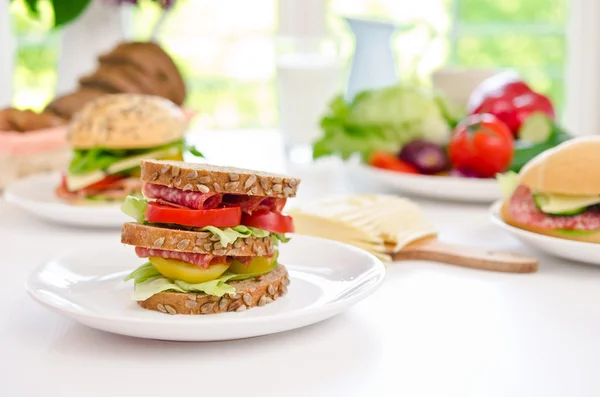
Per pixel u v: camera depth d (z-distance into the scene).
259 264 0.64
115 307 0.62
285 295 0.65
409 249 0.79
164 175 0.63
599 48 2.18
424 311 0.66
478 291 0.70
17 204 0.91
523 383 0.53
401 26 1.36
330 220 0.79
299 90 1.30
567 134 1.16
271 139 1.51
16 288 0.71
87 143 0.93
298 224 0.81
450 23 2.83
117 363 0.56
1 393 0.51
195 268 0.62
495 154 1.07
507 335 0.61
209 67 2.91
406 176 1.03
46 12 1.37
